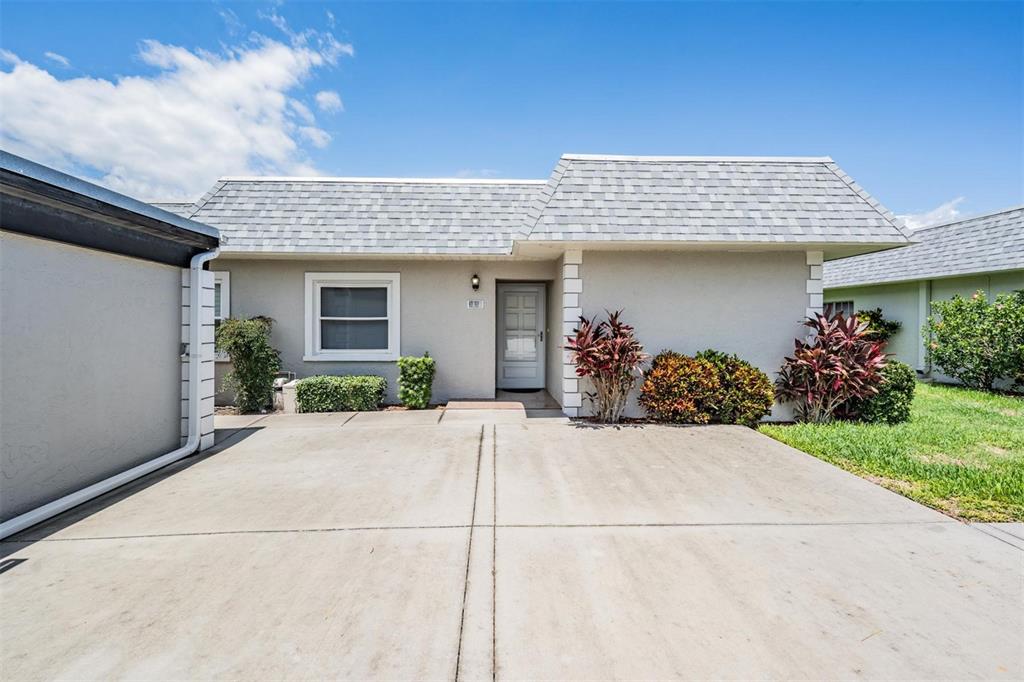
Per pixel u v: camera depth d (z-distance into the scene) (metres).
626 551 3.64
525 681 2.34
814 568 3.40
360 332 10.16
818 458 6.11
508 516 4.29
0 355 4.00
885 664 2.46
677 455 6.27
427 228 9.62
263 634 2.67
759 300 8.60
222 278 9.73
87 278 4.87
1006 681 2.35
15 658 2.47
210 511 4.39
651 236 7.71
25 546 3.70
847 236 7.79
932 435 7.00
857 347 7.97
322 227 9.51
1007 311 10.84
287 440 7.04
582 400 8.61
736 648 2.57
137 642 2.60
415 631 2.70
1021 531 4.01
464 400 10.00
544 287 11.28
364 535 3.90
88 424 4.87
